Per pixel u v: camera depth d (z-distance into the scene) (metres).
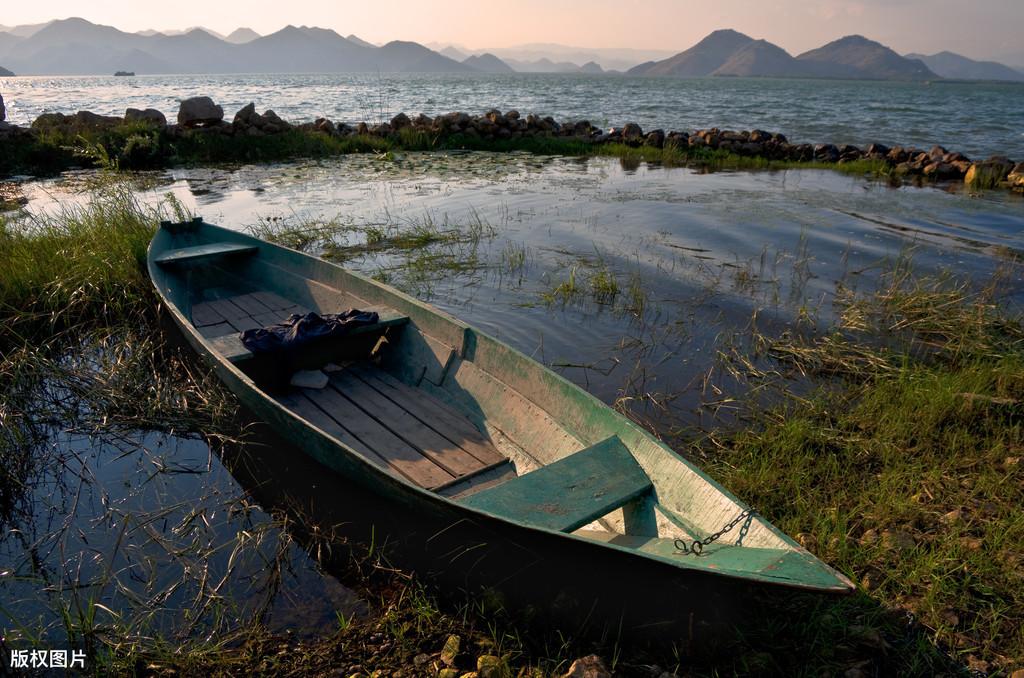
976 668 3.13
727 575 2.75
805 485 4.66
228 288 8.50
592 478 3.87
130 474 4.98
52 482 4.89
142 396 6.00
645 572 2.98
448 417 5.33
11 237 9.07
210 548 4.17
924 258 10.34
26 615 3.67
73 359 6.64
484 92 80.06
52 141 19.25
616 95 75.44
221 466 5.09
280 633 3.50
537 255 10.38
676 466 3.81
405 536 4.00
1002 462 4.82
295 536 4.29
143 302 7.90
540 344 7.21
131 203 11.15
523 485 3.76
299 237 10.98
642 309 8.17
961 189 16.84
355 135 23.91
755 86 153.25
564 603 3.38
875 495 4.47
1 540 4.29
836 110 51.56
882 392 5.82
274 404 4.54
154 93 77.44
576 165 20.33
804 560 2.88
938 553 3.81
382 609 3.66
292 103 52.38
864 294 8.63
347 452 3.90
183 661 3.31
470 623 3.56
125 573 3.99
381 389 5.79
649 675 3.15
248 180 16.86
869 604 3.52
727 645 3.31
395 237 11.30
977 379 5.91
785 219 12.94
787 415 5.70
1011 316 7.82
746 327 7.67
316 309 7.36
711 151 22.66
